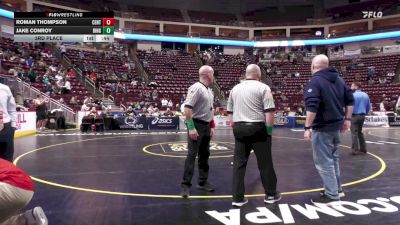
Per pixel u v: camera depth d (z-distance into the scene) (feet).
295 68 114.93
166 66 107.14
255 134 14.42
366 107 28.94
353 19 124.16
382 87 93.61
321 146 15.02
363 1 126.31
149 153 30.14
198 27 134.21
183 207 14.26
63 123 59.11
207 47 132.57
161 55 114.01
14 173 9.03
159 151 31.50
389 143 37.86
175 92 88.43
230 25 134.31
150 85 89.35
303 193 16.51
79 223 12.39
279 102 91.35
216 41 128.57
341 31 129.80
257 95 14.42
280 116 69.36
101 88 78.18
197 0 137.59
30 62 73.20
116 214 13.38
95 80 79.66
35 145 36.17
